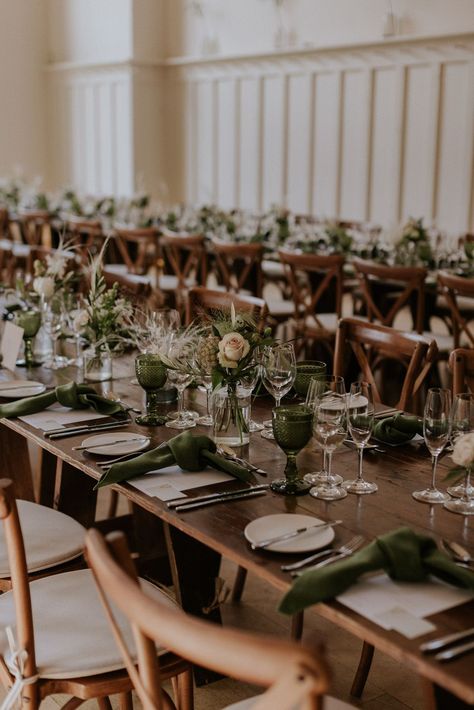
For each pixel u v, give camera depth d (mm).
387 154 8250
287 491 1950
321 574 1479
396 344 2908
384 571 1542
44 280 3182
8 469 3178
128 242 7547
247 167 9773
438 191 7879
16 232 9352
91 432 2402
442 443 1909
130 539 3051
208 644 1079
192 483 2012
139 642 1351
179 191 10867
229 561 3326
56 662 1772
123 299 2936
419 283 4633
